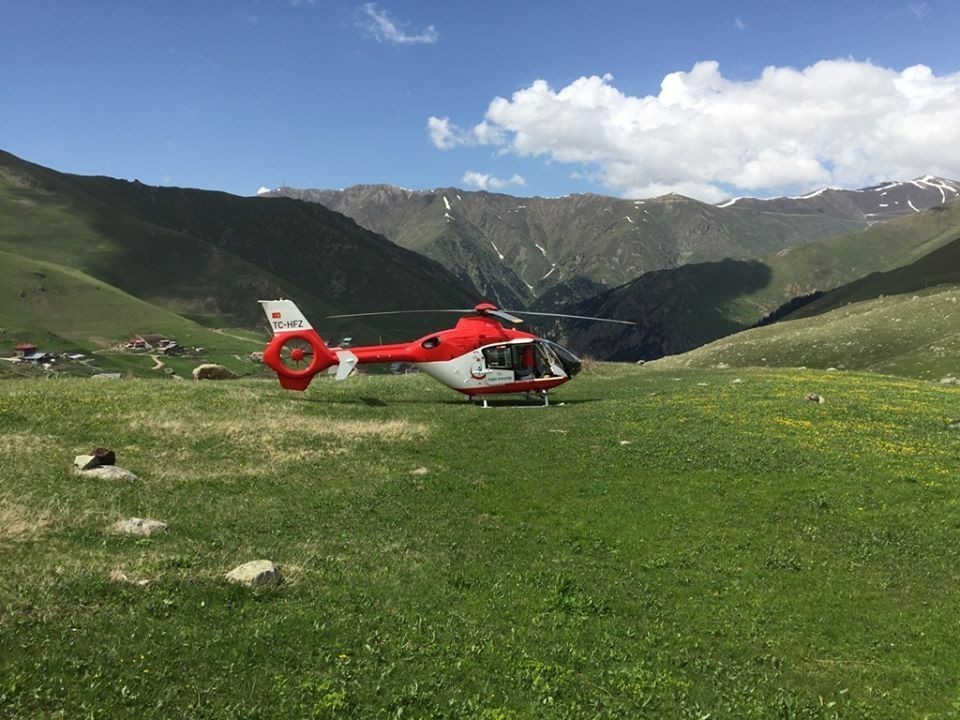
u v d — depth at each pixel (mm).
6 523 12672
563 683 9438
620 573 15008
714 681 10461
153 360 183375
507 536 16781
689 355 139750
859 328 113438
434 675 9094
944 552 16344
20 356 155500
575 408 32031
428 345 32250
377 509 17828
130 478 17703
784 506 19062
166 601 9883
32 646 7973
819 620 13156
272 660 8758
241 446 22688
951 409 30812
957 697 10539
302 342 32188
